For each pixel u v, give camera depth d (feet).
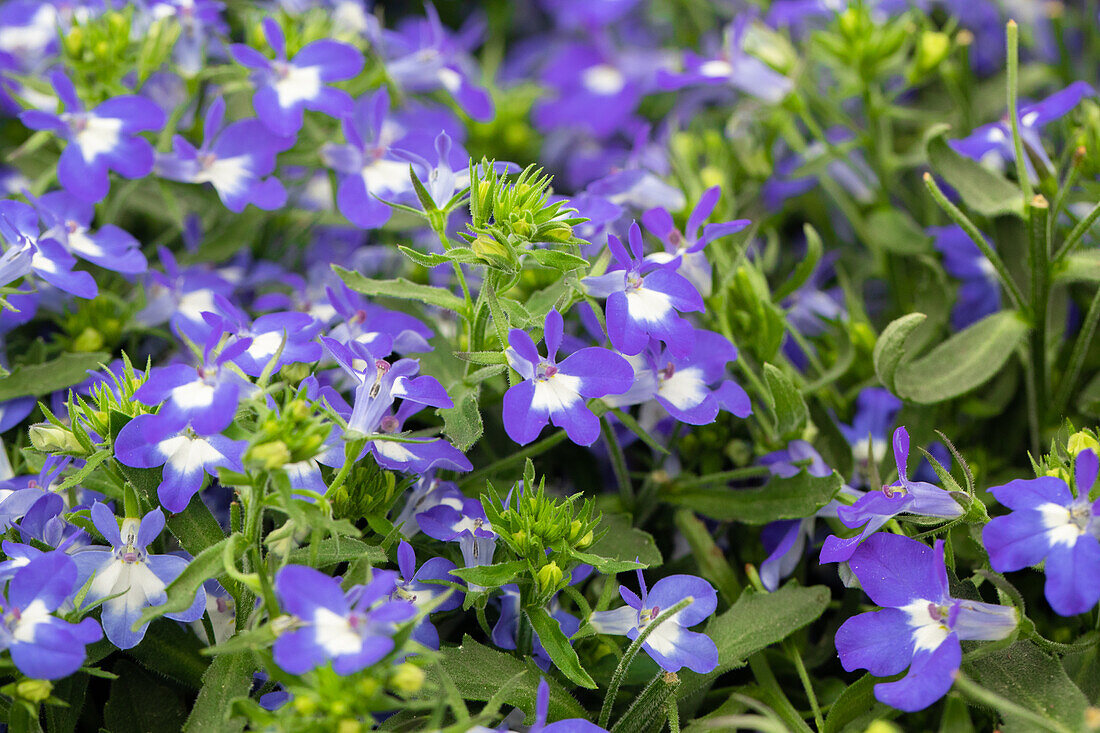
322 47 1.43
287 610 1.21
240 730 1.24
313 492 1.23
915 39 1.61
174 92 1.58
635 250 1.29
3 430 1.37
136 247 1.49
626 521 1.38
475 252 1.27
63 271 1.34
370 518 1.31
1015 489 1.25
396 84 1.54
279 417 1.23
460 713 1.21
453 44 1.71
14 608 1.23
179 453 1.28
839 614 1.37
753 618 1.33
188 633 1.31
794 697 1.37
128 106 1.41
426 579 1.29
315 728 1.19
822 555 1.29
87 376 1.39
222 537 1.29
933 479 1.43
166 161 1.42
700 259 1.39
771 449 1.41
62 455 1.31
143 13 1.48
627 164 1.55
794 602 1.34
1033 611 1.38
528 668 1.29
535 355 1.27
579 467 1.44
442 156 1.32
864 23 1.52
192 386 1.23
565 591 1.35
